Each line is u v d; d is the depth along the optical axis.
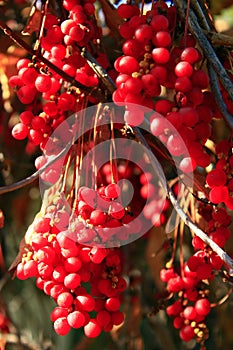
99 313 0.53
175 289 0.58
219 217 0.53
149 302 0.73
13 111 0.68
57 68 0.54
